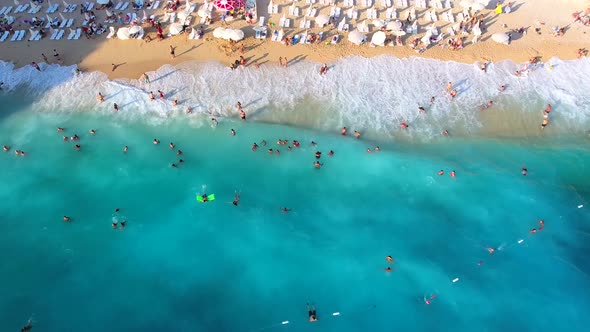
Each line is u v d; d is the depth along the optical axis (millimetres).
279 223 27328
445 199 28391
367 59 36000
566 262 25516
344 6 40438
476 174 29609
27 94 33031
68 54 35562
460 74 35281
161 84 33688
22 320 23094
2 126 31156
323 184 29109
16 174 28938
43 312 23422
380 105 33250
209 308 23891
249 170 29688
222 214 27719
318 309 23844
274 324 23281
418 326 23203
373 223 27344
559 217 27453
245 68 34938
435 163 30172
